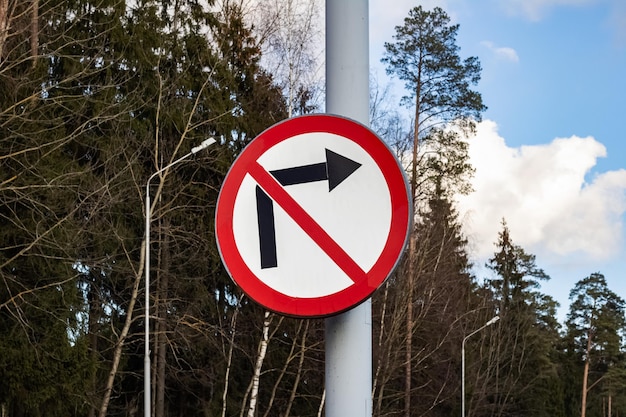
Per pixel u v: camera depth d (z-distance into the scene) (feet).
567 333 266.98
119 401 98.53
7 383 69.31
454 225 129.08
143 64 90.43
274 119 98.63
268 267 8.74
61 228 66.39
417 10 126.72
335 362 8.69
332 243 8.66
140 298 86.84
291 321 96.84
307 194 8.80
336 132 8.81
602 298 266.57
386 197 8.57
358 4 9.31
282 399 102.47
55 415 73.05
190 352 90.74
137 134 88.48
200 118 90.12
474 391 146.30
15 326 67.77
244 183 8.91
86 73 71.82
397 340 109.40
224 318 96.32
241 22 101.71
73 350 71.61
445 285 124.26
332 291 8.59
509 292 221.46
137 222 88.17
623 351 264.93
